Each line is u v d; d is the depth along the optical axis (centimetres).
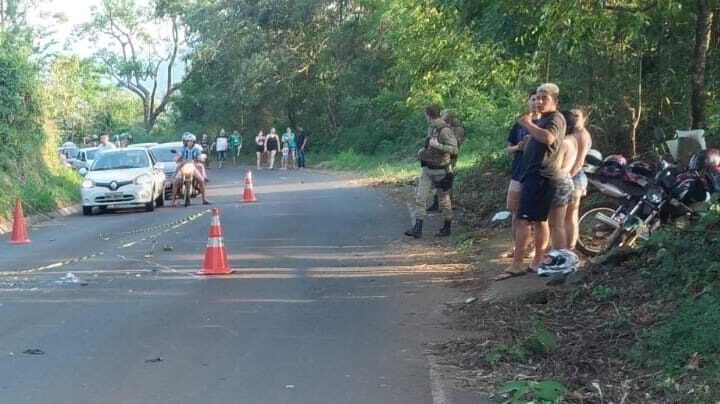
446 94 2897
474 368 711
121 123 6994
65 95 3234
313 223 1752
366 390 657
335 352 764
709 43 1430
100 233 1738
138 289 1063
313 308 944
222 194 2734
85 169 2847
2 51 2439
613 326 762
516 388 621
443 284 1065
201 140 5394
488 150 2550
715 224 885
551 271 998
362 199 2308
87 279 1141
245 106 5344
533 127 991
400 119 4431
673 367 642
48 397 641
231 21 5147
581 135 1053
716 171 1048
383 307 947
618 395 616
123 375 697
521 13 1270
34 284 1109
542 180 1008
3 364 728
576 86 1744
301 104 5175
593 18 1259
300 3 4828
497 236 1385
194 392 653
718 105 1438
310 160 4784
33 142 2538
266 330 845
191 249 1415
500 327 828
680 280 821
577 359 702
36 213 2112
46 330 849
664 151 1475
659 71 1634
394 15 2809
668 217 1067
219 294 1025
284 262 1255
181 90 6706
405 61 2558
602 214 1130
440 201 1465
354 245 1416
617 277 910
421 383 675
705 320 675
